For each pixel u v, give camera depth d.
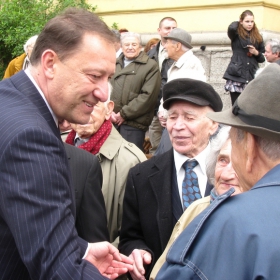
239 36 6.69
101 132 3.07
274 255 1.25
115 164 3.04
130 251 2.56
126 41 5.60
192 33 8.18
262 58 6.78
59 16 1.79
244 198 1.38
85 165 2.51
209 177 2.33
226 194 1.43
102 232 2.47
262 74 1.45
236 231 1.31
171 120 2.66
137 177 2.67
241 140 1.49
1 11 8.44
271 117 1.40
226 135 2.26
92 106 1.81
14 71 5.46
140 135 5.58
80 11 1.82
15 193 1.54
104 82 1.78
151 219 2.57
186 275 1.35
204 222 1.40
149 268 2.49
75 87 1.74
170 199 2.55
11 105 1.68
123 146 3.12
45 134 1.61
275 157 1.42
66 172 1.68
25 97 1.73
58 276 1.50
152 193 2.60
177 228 2.27
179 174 2.61
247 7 7.86
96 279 1.54
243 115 1.46
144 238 2.63
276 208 1.33
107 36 1.78
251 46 6.64
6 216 1.57
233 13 7.96
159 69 5.88
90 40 1.73
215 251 1.33
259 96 1.43
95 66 1.73
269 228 1.29
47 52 1.75
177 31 5.25
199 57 8.06
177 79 2.62
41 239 1.51
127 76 5.55
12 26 8.41
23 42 8.18
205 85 2.58
